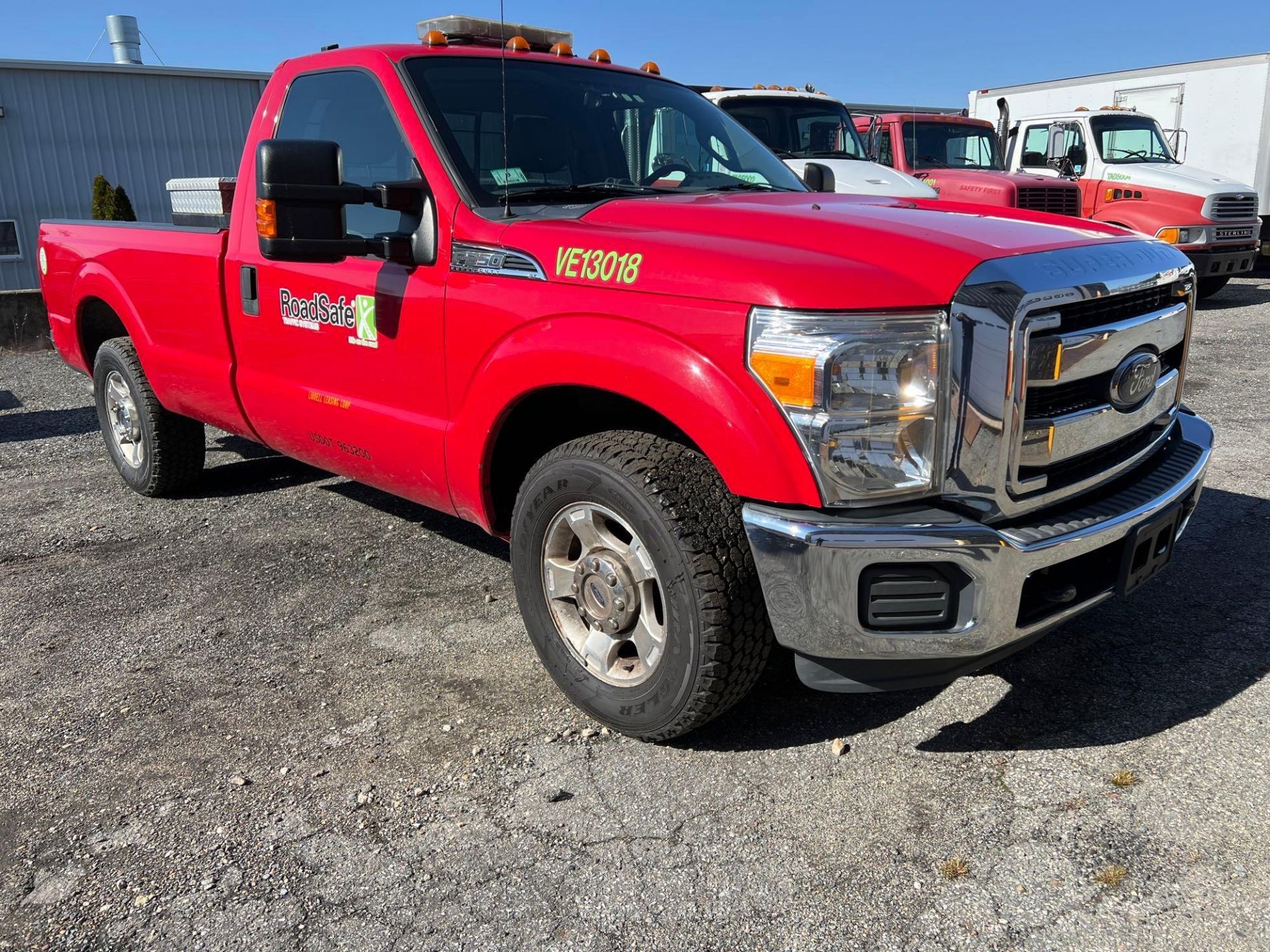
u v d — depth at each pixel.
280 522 4.88
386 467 3.56
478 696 3.17
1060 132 12.52
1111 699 3.05
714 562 2.54
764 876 2.32
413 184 3.17
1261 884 2.24
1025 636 2.49
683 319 2.50
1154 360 2.80
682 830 2.49
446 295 3.11
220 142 20.53
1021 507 2.46
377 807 2.60
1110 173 12.01
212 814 2.58
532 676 3.30
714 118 4.20
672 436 2.95
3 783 2.74
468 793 2.66
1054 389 2.53
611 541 2.79
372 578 4.15
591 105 3.72
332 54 3.73
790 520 2.39
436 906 2.24
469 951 2.11
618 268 2.66
